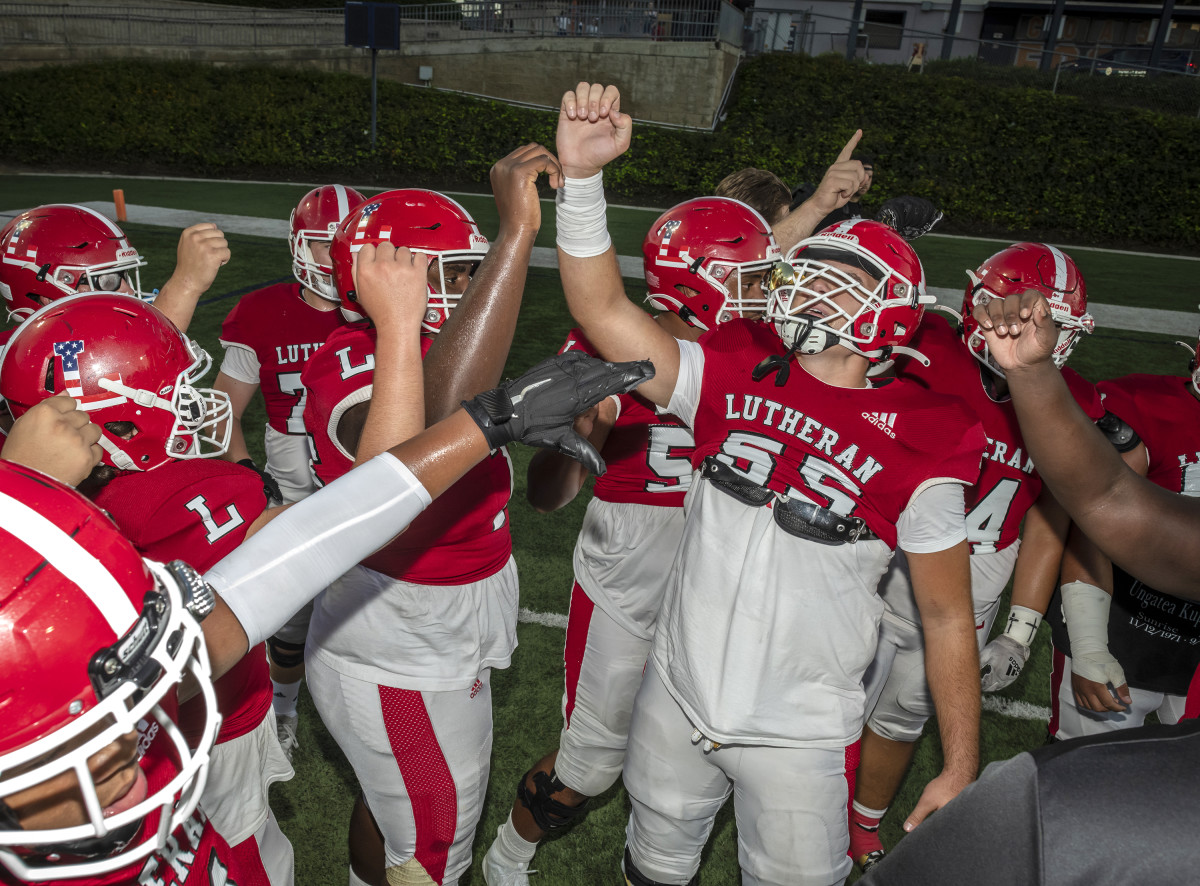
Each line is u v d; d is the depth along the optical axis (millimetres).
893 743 2521
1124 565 1327
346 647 1867
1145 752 828
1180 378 2328
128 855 871
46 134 16812
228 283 8750
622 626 2270
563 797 2268
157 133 17203
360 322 1925
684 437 2172
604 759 2277
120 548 866
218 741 1636
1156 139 15523
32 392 1559
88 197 13695
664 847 1939
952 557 1628
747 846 1801
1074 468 1288
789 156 16578
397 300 1339
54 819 865
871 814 2621
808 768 1710
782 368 1702
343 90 17734
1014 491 2326
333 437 1770
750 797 1762
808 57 17266
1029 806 808
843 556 1649
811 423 1666
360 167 17656
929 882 890
